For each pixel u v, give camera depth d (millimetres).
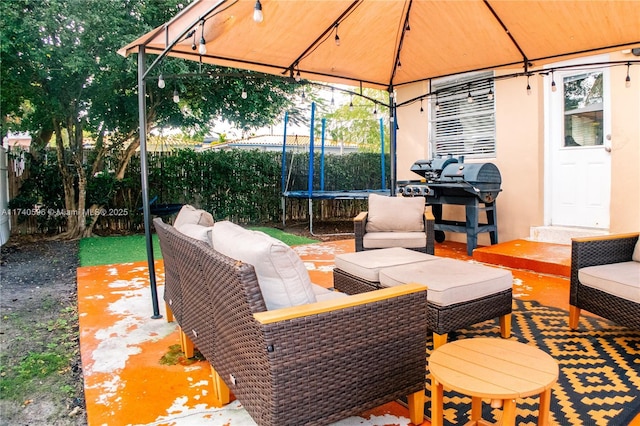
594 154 5117
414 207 4672
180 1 6953
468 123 6348
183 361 2662
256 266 1761
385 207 4715
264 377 1583
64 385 2471
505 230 5988
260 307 1601
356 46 4309
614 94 4812
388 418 2035
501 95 5871
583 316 3303
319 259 5668
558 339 2863
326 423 1679
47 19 5922
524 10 3602
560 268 4383
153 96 8000
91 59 6457
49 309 3904
